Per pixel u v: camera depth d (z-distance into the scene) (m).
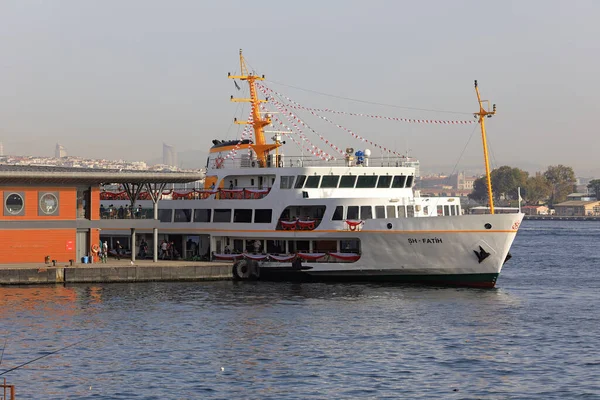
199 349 57.72
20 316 67.75
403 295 78.31
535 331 63.72
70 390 48.72
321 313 69.69
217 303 74.19
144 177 89.50
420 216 82.56
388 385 49.91
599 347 58.72
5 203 86.94
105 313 69.31
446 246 80.75
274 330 63.28
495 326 65.25
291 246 90.00
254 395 48.06
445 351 57.44
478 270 81.00
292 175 88.06
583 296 82.56
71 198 89.38
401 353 56.84
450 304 73.94
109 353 56.56
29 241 87.88
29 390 48.69
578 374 52.25
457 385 49.97
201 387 49.38
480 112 85.19
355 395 48.12
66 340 59.97
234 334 62.03
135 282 86.56
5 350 57.12
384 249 83.44
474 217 79.50
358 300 75.75
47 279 84.44
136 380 50.66
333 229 85.25
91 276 85.44
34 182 87.38
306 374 51.97
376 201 84.75
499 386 49.81
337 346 58.59
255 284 85.81
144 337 60.97
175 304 73.62
